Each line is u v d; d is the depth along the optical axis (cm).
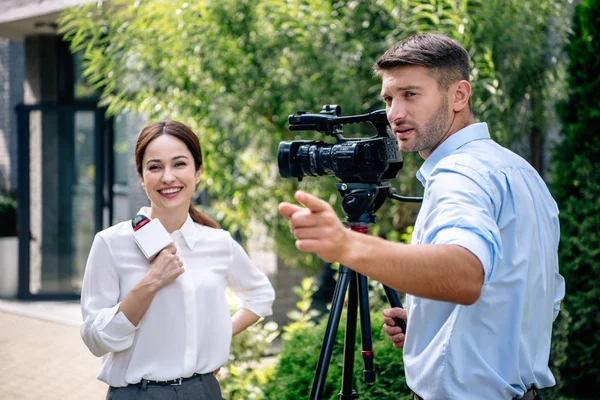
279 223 577
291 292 692
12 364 587
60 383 538
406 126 184
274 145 538
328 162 218
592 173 464
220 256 264
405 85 182
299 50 516
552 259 193
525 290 177
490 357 176
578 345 462
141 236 242
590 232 461
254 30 516
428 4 480
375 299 434
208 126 528
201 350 249
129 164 815
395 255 142
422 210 178
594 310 461
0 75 1200
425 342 185
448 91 184
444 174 172
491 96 471
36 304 838
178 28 500
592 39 469
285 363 353
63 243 867
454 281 144
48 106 848
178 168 253
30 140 860
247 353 390
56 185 866
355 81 511
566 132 480
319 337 347
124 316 233
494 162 177
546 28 521
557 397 400
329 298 761
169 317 243
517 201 176
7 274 988
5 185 1200
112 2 556
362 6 504
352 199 215
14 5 780
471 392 176
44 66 862
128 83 545
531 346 184
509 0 480
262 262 703
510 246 176
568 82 481
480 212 158
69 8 592
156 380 240
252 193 565
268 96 516
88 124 859
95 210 852
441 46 182
